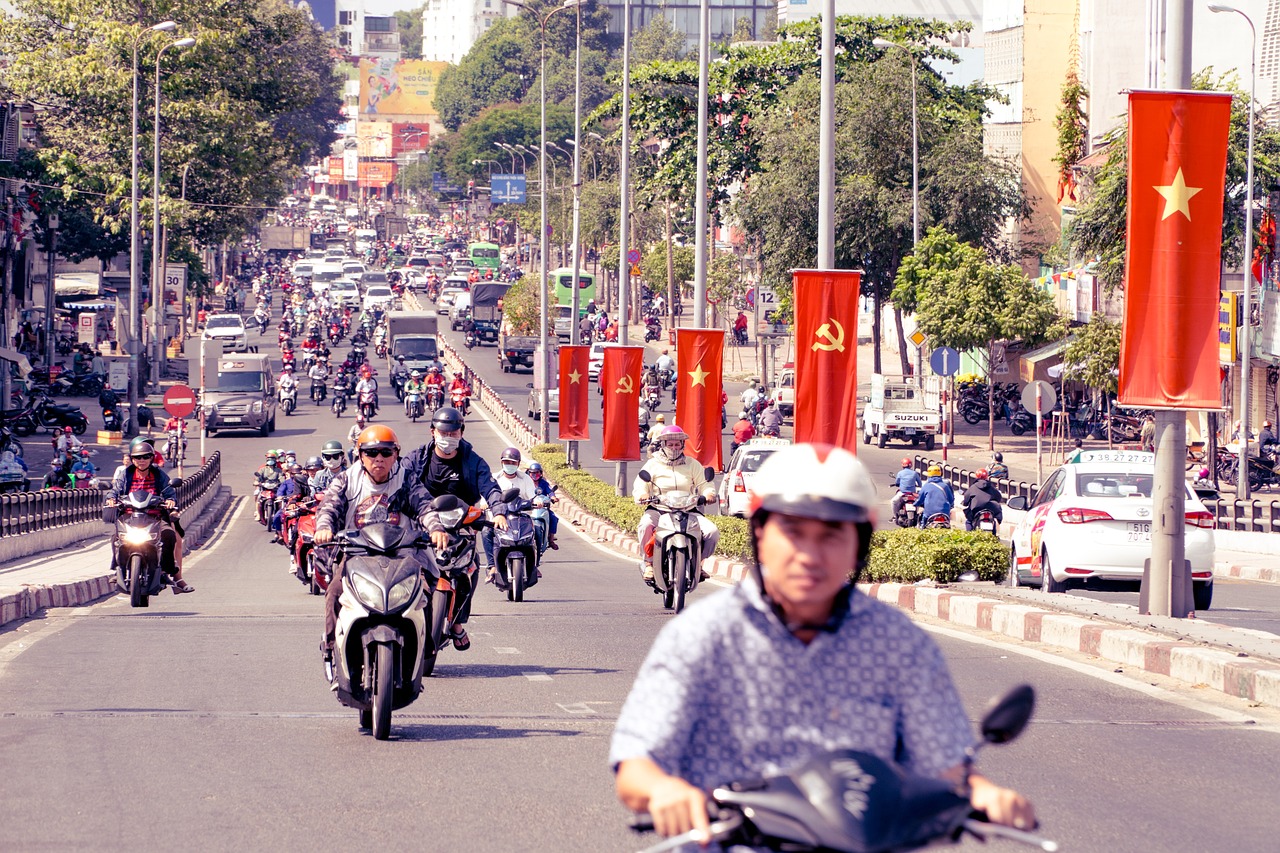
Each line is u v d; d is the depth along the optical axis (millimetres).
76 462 78125
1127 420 101188
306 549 38562
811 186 114188
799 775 6363
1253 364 81312
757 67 132625
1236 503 61219
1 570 41062
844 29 130750
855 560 6996
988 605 28016
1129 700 19984
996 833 6418
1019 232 138000
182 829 13211
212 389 109812
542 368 98938
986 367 111375
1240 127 78875
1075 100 114812
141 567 33125
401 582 17328
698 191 62781
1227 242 80375
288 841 12867
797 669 6973
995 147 141125
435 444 20812
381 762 16016
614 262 194375
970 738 7121
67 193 139250
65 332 170250
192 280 184500
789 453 7047
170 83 142500
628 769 6684
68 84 138875
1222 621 31594
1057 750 16766
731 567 44000
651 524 32250
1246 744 17141
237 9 149625
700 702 6973
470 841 12891
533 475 40531
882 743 7000
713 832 6324
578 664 23469
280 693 20422
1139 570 35156
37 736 17219
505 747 16828
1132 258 24891
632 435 66375
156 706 19297
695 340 58406
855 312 36938
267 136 151625
